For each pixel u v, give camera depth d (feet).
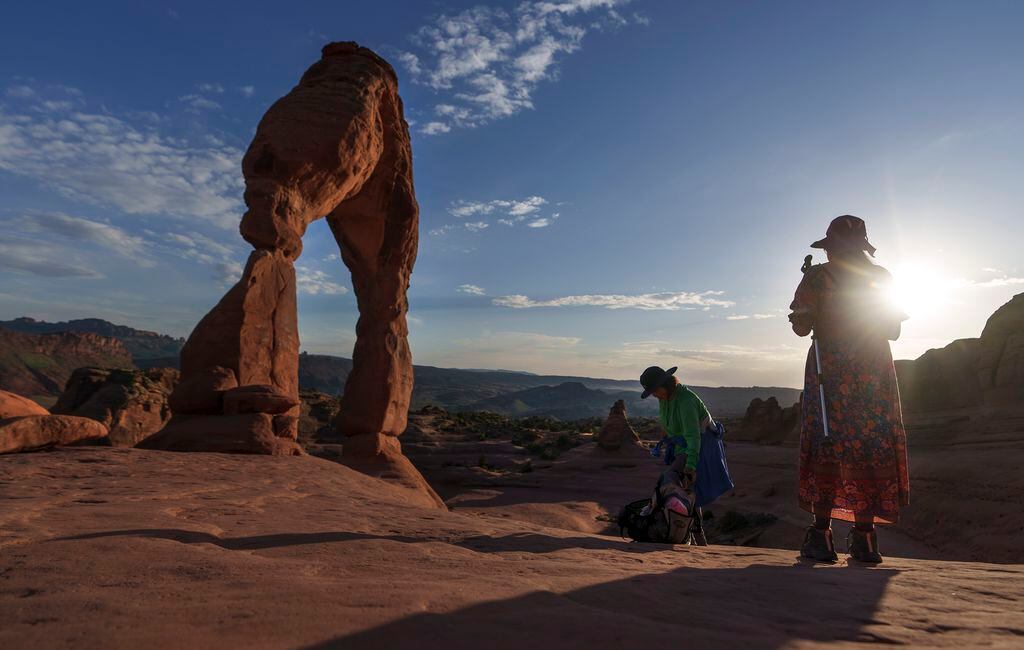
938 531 83.25
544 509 122.42
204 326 46.44
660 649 5.15
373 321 67.00
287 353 50.49
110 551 8.91
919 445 121.08
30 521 12.04
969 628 6.50
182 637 5.06
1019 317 125.49
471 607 6.22
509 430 399.65
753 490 143.33
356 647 4.89
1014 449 96.89
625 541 15.78
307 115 56.34
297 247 53.06
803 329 13.93
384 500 23.26
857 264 13.69
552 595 6.98
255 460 32.73
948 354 143.13
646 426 411.95
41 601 6.13
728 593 7.98
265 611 5.83
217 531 12.21
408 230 70.49
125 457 28.32
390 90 68.44
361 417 62.85
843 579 9.33
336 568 8.59
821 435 13.37
